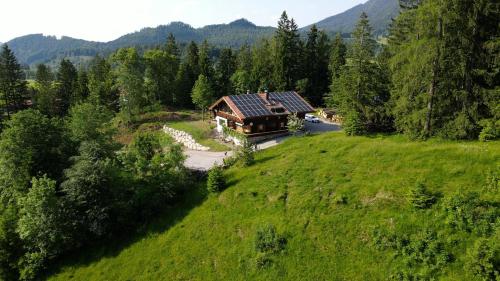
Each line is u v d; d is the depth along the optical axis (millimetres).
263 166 41438
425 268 24062
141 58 91312
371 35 49031
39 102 94188
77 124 49750
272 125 58406
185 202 39781
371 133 46031
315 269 27109
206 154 54094
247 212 34562
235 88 97250
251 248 30406
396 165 33969
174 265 31969
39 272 35562
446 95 37406
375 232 27562
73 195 36969
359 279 25406
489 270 21969
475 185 28625
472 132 36344
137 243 36000
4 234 36312
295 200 33438
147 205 39094
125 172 41781
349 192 32094
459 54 35094
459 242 24641
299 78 92875
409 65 37719
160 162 41969
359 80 48094
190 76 99625
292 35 91875
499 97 34500
